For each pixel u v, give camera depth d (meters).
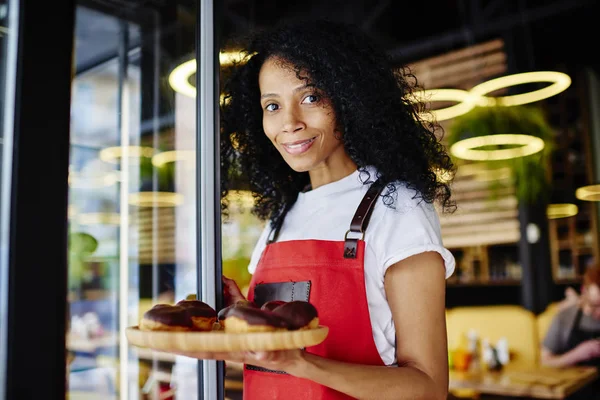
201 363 1.11
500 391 3.05
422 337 1.00
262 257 1.22
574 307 3.86
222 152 1.43
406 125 1.20
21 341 0.79
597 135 4.62
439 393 0.96
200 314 0.85
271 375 1.10
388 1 4.11
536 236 4.53
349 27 1.22
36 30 0.84
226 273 3.96
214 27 1.16
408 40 4.45
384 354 1.08
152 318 0.82
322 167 1.23
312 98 1.14
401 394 0.91
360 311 1.06
